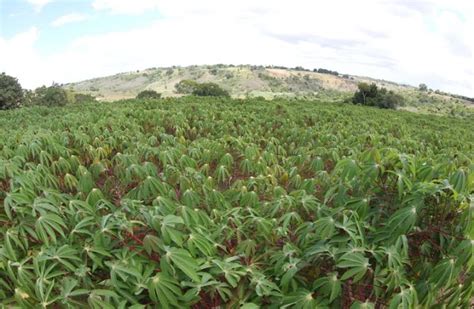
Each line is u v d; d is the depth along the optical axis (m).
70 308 2.91
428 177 3.69
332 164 7.40
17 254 3.41
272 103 17.80
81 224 3.52
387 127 12.40
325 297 3.28
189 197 4.33
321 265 3.40
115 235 3.35
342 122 12.56
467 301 3.40
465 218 3.23
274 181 5.55
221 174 5.55
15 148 6.83
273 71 178.75
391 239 3.36
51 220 3.44
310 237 3.61
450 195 3.43
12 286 3.27
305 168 6.97
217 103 16.97
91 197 4.23
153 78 192.50
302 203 4.06
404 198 3.51
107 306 2.92
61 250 3.27
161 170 6.43
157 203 3.83
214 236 3.70
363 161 3.97
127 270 3.11
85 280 3.16
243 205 4.54
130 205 3.76
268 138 9.29
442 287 3.32
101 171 5.74
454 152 8.95
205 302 3.33
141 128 9.77
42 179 4.86
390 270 3.09
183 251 3.19
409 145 9.49
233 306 3.20
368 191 3.89
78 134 7.43
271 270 3.56
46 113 17.48
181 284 3.10
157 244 3.21
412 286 3.12
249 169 6.08
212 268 3.28
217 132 10.01
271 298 3.31
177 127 9.52
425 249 3.49
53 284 3.02
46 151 6.19
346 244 3.34
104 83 199.12
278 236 3.89
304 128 10.95
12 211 3.76
